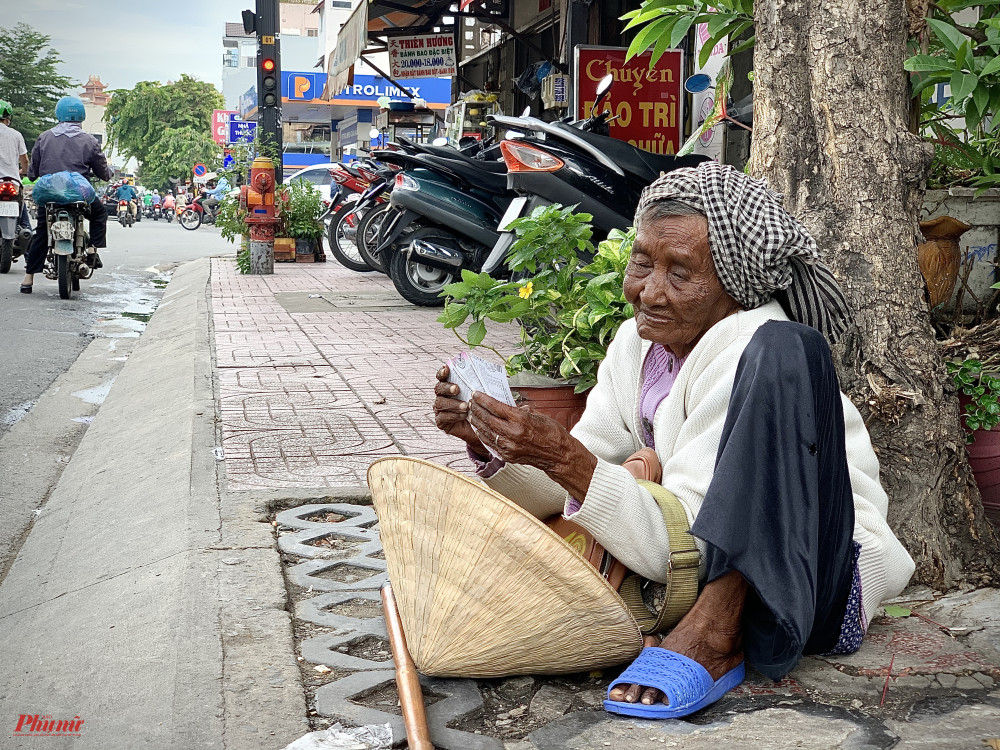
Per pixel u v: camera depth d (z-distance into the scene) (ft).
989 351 9.83
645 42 11.35
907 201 8.82
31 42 220.43
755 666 6.95
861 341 8.70
